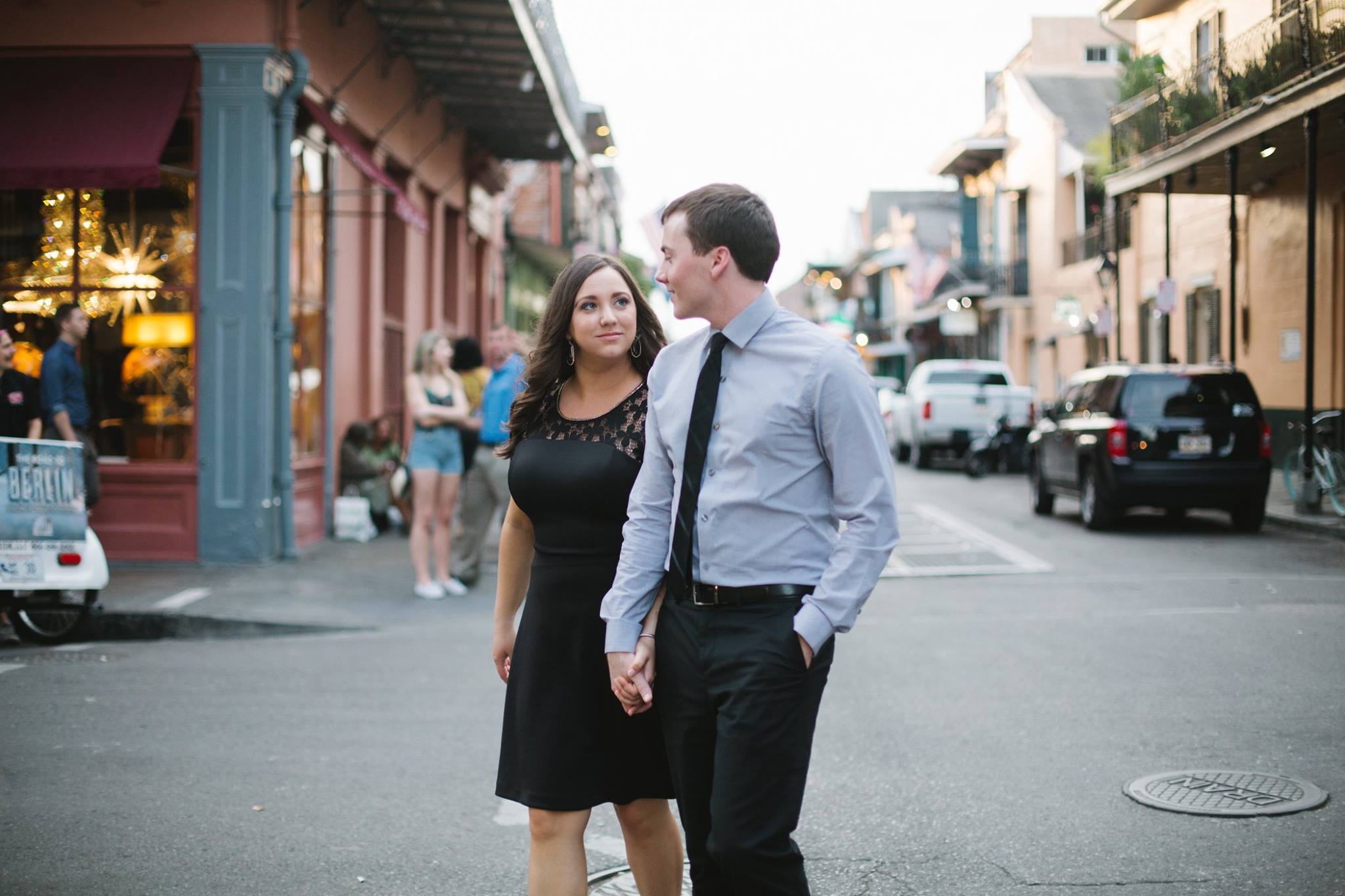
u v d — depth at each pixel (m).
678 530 2.82
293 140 12.18
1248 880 3.87
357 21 14.13
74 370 8.91
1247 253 19.14
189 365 11.35
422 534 9.98
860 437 2.70
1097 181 24.38
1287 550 11.53
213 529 11.27
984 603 9.48
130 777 5.14
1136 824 4.44
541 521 3.17
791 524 2.74
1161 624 8.20
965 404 25.48
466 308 22.52
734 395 2.79
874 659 7.48
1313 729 5.59
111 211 11.40
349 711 6.30
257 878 4.03
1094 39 33.31
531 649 3.15
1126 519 15.10
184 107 11.26
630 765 3.14
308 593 9.88
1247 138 14.52
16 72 11.20
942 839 4.36
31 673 7.18
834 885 3.95
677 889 3.31
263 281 11.22
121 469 11.30
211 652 7.98
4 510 7.73
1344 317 16.67
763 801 2.67
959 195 40.09
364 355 15.75
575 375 3.27
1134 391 13.35
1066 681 6.72
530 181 30.91
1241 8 16.75
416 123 17.64
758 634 2.71
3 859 4.16
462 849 4.33
